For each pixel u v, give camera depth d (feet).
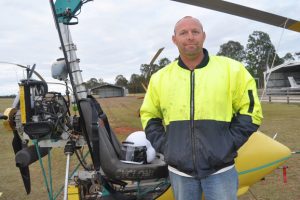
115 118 50.26
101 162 10.56
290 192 16.25
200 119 8.02
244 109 8.16
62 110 10.91
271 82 111.14
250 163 11.39
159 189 11.08
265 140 11.91
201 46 8.17
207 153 7.95
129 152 11.03
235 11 12.55
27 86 10.48
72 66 10.89
